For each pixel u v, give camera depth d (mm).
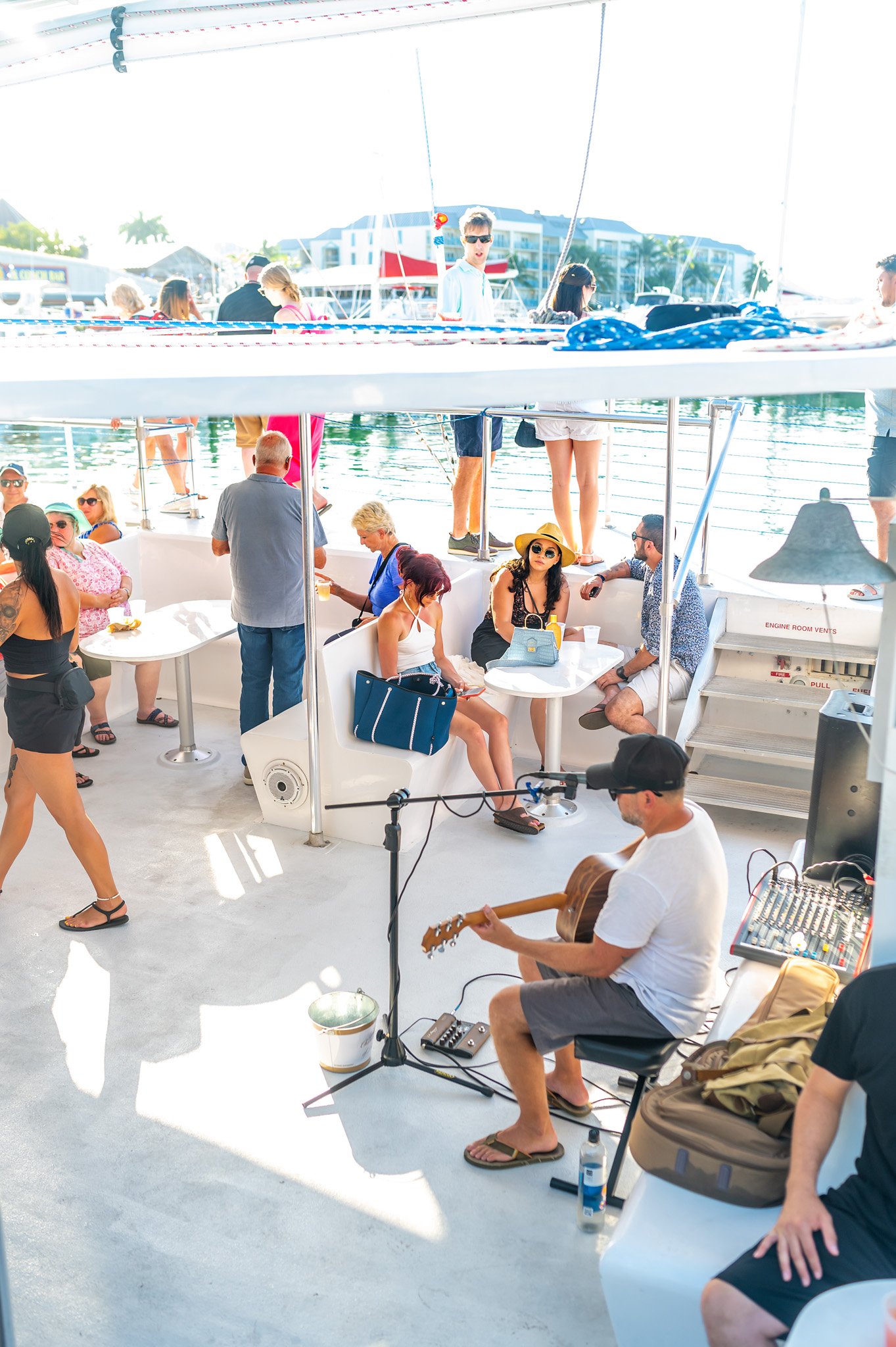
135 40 3244
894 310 3031
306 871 4879
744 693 5500
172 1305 2682
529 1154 3146
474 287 6520
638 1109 3051
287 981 4066
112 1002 3941
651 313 2789
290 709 5527
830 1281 2098
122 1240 2885
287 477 6418
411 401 1843
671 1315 2266
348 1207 3000
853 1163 2547
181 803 5574
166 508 7605
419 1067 3584
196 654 6855
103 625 5891
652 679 5430
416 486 8875
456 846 5109
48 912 4566
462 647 6176
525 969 3369
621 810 2971
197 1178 3105
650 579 5406
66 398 1738
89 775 5898
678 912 2867
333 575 6672
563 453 6281
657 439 10828
